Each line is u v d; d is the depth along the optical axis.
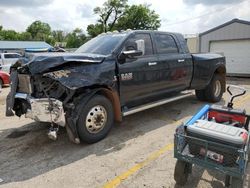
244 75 15.98
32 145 4.50
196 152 2.86
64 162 3.84
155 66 5.36
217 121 3.49
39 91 4.22
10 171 3.63
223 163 2.69
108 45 4.88
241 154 2.52
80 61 4.04
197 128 2.85
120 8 50.94
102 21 51.56
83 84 4.02
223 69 7.63
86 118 4.18
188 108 6.86
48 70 3.86
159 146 4.33
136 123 5.57
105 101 4.45
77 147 4.34
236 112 3.39
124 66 4.71
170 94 6.22
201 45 17.52
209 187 3.09
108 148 4.27
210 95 7.41
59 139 4.72
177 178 3.04
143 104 5.47
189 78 6.49
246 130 2.96
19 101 4.64
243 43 15.80
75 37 67.19
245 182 3.08
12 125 5.66
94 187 3.18
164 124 5.50
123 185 3.20
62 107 3.92
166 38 5.93
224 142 2.65
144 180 3.29
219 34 16.62
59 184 3.27
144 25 50.94
